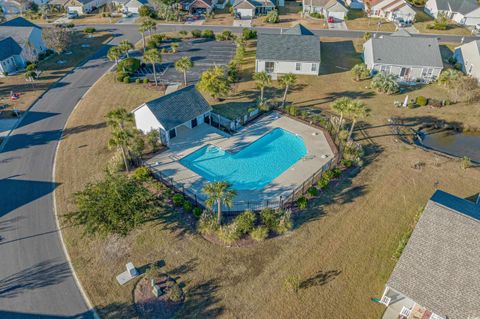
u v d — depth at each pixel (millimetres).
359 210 34875
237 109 52000
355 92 57594
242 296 27000
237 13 94438
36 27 70750
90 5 100312
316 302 26609
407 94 57000
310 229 32688
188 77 61812
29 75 60438
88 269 28969
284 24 90250
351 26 88750
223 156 42469
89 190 31766
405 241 30484
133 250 30469
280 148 44281
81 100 54844
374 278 28406
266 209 32719
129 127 46812
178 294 26766
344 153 41969
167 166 40281
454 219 25266
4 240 31594
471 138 47656
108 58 67500
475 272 23422
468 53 63844
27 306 26406
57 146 44094
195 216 33469
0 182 38344
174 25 88938
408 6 89188
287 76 50375
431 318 24703
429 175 39875
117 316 25641
